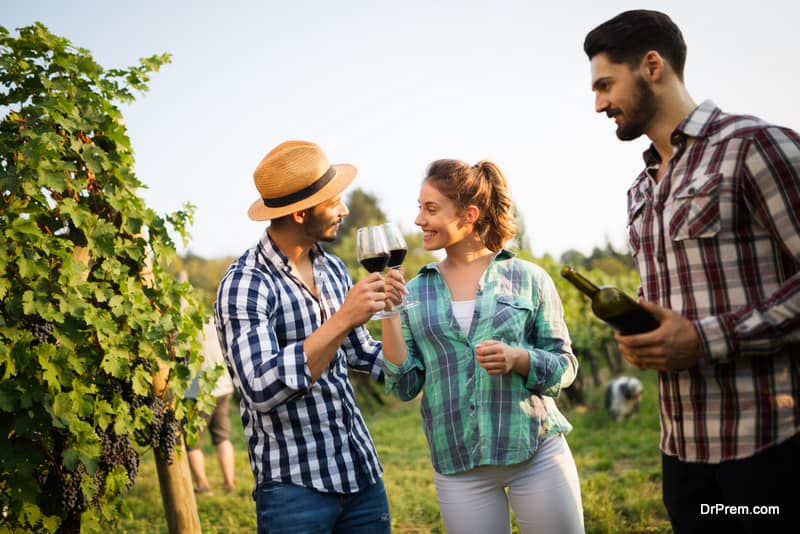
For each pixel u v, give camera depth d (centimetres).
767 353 173
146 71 330
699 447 186
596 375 1210
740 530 191
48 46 304
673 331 175
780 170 170
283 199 232
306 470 225
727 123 183
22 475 271
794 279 167
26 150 282
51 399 275
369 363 265
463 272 263
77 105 310
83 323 290
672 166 190
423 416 258
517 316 249
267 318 227
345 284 263
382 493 243
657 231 193
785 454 175
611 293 182
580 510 247
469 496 247
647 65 191
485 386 243
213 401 362
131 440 321
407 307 244
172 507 340
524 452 238
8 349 266
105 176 314
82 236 308
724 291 179
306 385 208
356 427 240
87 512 293
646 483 512
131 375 313
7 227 273
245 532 476
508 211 262
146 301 327
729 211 178
